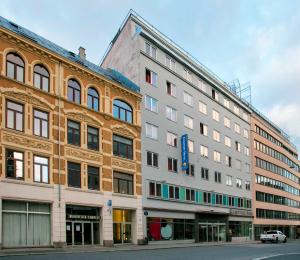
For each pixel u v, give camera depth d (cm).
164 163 4038
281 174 8012
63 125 2877
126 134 3522
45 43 2994
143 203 3612
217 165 5175
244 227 5819
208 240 4678
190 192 4441
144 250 2803
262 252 2641
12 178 2459
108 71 3700
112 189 3253
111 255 2175
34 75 2738
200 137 4822
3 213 2403
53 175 2731
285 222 7825
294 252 2689
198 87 4938
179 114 4434
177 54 4509
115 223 3291
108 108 3341
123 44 4147
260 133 7038
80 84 3098
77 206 2925
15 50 2602
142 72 3909
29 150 2586
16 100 2558
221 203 5147
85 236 2964
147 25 4178
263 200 6756
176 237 4062
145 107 3869
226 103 5744
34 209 2600
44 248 2542
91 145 3130
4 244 2388
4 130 2442
